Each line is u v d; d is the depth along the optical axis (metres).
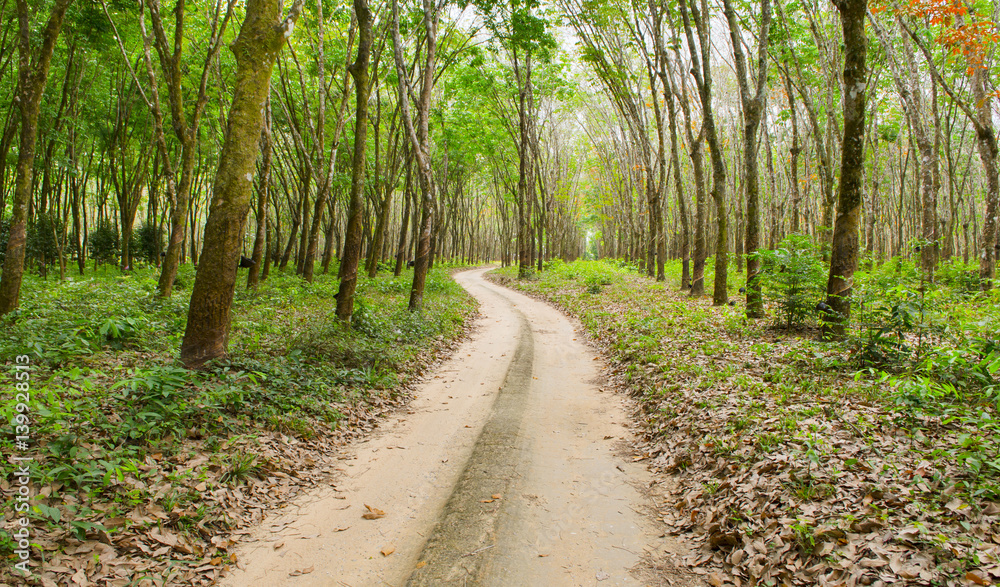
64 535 3.31
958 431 4.41
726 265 13.94
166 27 16.23
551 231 45.50
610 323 12.66
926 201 13.97
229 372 6.22
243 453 4.76
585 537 3.91
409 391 7.94
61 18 8.61
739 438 4.90
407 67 19.08
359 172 10.32
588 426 6.37
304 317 11.52
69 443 4.09
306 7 16.94
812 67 19.03
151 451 4.45
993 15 13.90
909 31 12.66
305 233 24.58
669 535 3.92
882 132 22.39
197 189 29.89
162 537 3.55
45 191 20.53
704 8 13.18
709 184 31.69
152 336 8.23
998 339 6.11
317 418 5.99
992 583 2.62
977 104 13.50
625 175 33.16
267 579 3.40
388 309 14.12
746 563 3.34
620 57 20.39
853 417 4.92
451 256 58.81
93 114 21.31
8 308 8.63
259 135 6.54
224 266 6.38
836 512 3.49
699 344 9.00
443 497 4.54
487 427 6.26
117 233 28.97
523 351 10.85
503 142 32.78
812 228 29.34
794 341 8.59
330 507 4.38
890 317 6.42
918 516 3.29
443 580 3.38
